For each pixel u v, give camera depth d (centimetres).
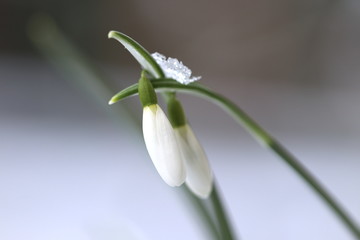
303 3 68
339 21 68
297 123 63
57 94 61
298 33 68
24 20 64
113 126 59
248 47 68
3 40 63
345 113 65
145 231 44
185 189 25
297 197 50
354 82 67
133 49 19
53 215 45
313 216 48
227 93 66
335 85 67
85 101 61
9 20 63
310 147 60
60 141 55
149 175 51
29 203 46
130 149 55
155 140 19
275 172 54
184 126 20
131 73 66
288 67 68
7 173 49
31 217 44
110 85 28
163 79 19
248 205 49
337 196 50
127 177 50
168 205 47
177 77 19
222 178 53
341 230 46
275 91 67
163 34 68
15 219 44
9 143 54
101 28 65
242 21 68
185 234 44
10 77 61
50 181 49
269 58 68
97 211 45
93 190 49
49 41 29
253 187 52
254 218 48
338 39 68
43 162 52
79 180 50
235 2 68
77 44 64
